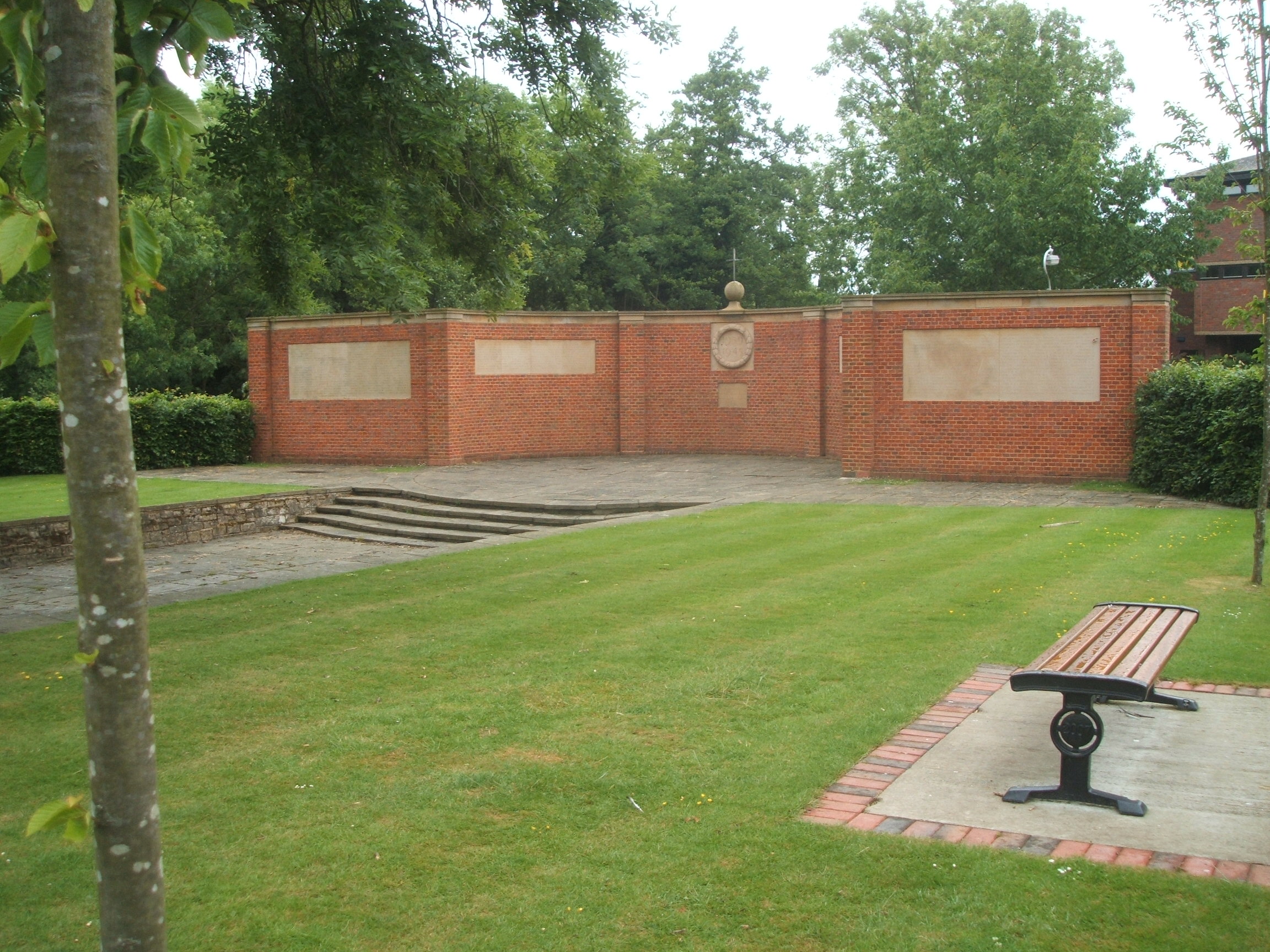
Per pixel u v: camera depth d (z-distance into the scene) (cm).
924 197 3816
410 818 538
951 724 665
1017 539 1391
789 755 611
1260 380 1675
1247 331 1155
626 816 534
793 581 1129
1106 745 632
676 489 2098
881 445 2219
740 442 2905
